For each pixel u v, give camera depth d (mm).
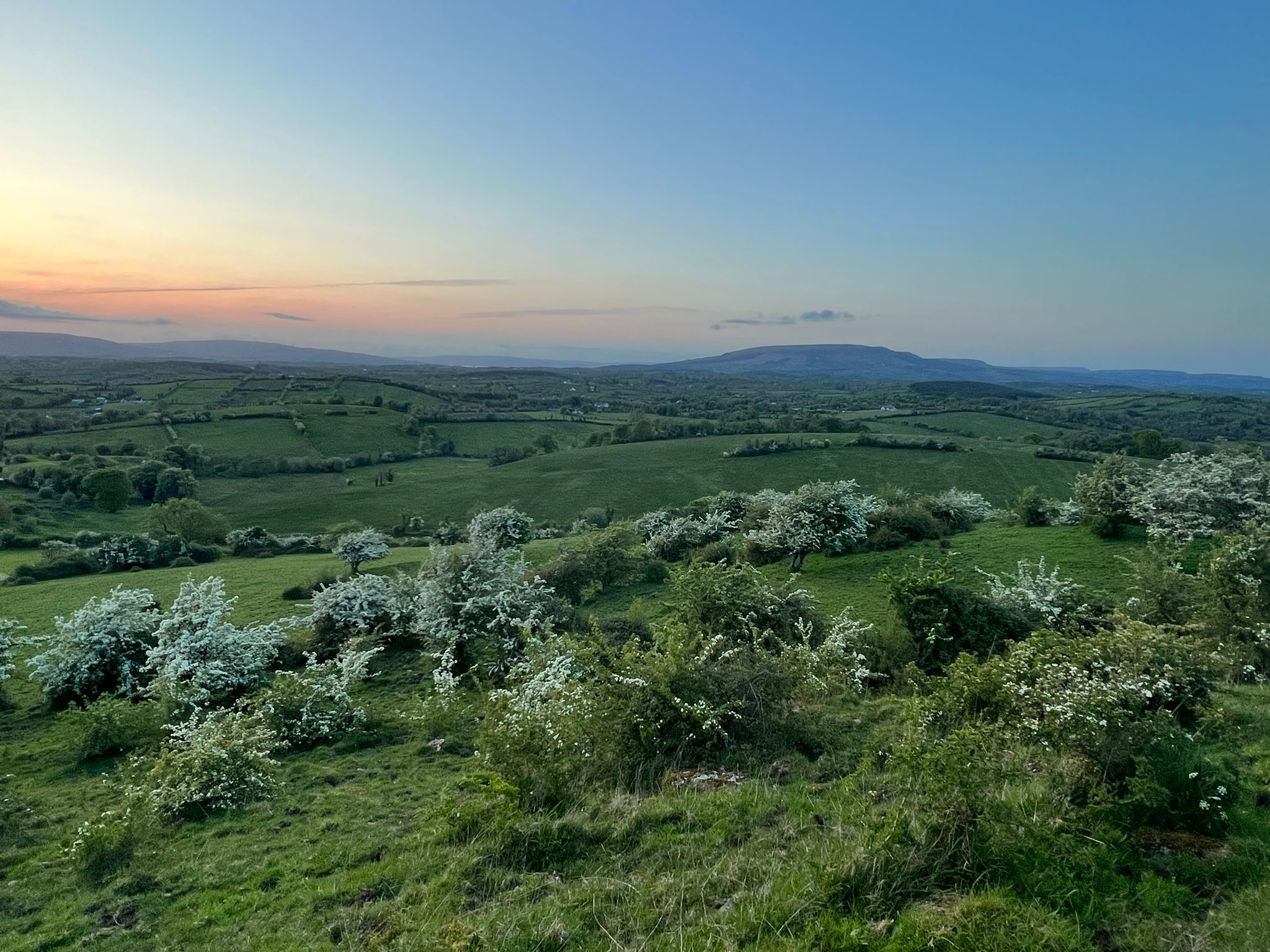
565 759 8781
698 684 10281
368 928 6094
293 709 15023
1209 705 8227
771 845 6660
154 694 16734
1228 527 23328
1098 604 18266
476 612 20156
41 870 8641
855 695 12828
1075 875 5488
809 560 30156
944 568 20938
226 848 8719
